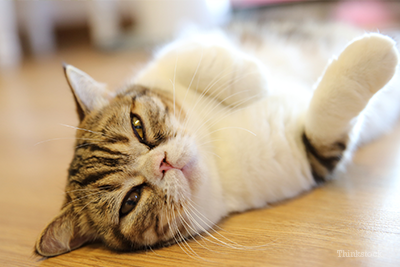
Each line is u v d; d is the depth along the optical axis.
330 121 0.26
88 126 0.28
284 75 0.35
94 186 0.25
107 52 1.04
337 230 0.22
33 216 0.30
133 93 0.29
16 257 0.25
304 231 0.23
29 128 0.52
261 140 0.27
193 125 0.27
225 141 0.27
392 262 0.19
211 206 0.26
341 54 0.25
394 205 0.24
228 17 0.63
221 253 0.22
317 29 0.41
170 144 0.25
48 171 0.38
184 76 0.29
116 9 1.15
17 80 0.87
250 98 0.29
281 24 0.42
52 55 1.16
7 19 1.01
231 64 0.28
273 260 0.21
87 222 0.26
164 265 0.22
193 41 0.31
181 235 0.25
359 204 0.24
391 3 0.57
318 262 0.20
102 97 0.30
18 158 0.43
